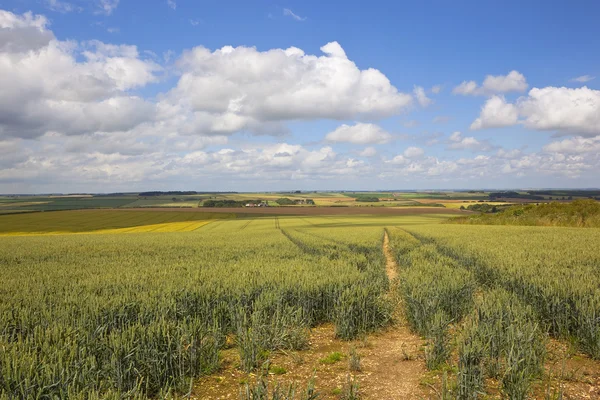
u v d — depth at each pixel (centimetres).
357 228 4844
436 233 3306
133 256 2089
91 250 2502
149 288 1087
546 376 654
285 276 1210
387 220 7675
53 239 3900
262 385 539
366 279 1185
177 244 2817
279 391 557
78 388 523
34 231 6638
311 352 836
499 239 2575
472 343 634
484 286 1362
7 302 953
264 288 1054
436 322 786
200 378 684
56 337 659
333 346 878
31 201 17112
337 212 10900
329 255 1955
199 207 13325
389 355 805
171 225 7438
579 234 2941
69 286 1153
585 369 687
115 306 857
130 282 1166
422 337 923
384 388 636
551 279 1044
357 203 15088
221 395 619
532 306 970
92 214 10112
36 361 560
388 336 955
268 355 792
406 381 661
